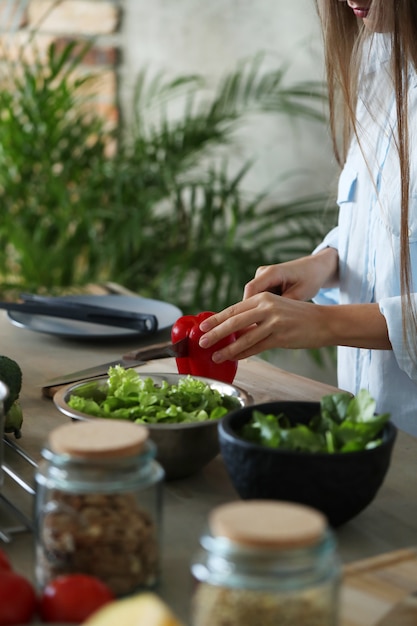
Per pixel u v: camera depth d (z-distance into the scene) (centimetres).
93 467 68
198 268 284
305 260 159
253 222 321
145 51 326
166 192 288
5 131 284
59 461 69
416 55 134
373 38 152
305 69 307
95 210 284
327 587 57
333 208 300
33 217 291
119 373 108
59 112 293
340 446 83
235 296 287
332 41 153
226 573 56
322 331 125
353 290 163
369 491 82
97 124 303
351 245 163
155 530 72
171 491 95
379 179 156
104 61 325
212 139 299
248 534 55
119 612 53
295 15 305
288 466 79
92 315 154
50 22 318
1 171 287
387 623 64
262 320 123
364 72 158
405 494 94
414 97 151
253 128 321
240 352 122
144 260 295
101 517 69
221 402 104
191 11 321
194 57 325
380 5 133
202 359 125
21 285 259
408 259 141
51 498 70
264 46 314
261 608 56
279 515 59
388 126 156
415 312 129
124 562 69
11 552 80
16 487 94
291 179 317
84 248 291
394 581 71
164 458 93
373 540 83
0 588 61
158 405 100
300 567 55
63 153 292
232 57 320
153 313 167
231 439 81
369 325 128
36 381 133
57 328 157
